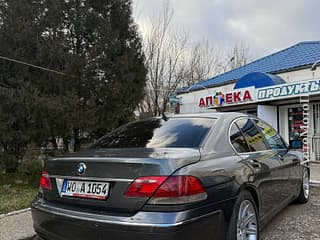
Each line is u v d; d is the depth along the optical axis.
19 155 7.79
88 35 8.84
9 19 7.62
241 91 12.34
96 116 8.62
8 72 7.73
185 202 2.48
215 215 2.70
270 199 3.97
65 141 8.85
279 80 11.63
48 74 7.86
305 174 5.84
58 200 3.03
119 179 2.63
